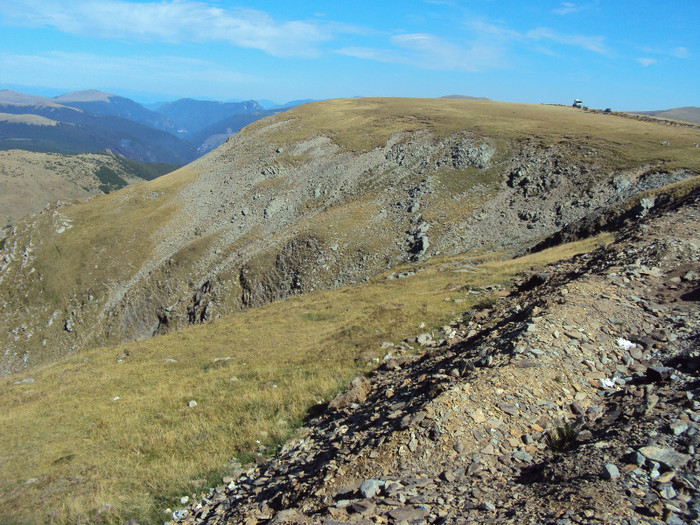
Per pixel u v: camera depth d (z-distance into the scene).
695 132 75.12
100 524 8.66
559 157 72.62
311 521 5.54
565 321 9.84
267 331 26.25
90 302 87.12
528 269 24.41
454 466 6.27
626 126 84.75
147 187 118.19
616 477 5.00
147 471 10.53
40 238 100.62
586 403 7.47
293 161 107.38
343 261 70.38
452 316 18.36
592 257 18.06
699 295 10.63
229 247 86.75
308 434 10.70
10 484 10.68
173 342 27.14
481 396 7.57
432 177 82.12
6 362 82.81
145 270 89.56
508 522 4.67
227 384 16.91
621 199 57.06
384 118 122.69
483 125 96.50
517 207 67.06
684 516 4.19
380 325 19.88
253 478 9.06
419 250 64.88
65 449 12.55
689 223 16.69
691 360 7.61
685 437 5.53
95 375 21.30
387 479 6.25
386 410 8.95
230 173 113.00
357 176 94.62
